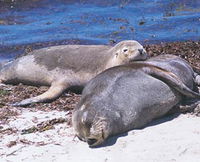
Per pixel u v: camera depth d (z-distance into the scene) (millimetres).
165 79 18953
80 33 36688
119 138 17359
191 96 19438
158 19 38812
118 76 18406
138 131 17875
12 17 42125
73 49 24953
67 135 18172
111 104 17578
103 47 24516
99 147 16875
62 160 16172
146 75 18859
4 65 27391
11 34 37719
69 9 42906
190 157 15492
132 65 19188
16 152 17156
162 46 28875
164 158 15586
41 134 18453
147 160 15570
